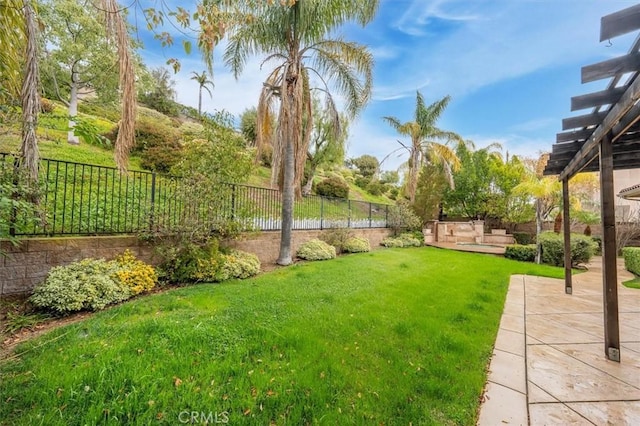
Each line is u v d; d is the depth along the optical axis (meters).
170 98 21.52
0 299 3.38
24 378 1.99
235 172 5.85
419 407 1.97
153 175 5.09
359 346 2.80
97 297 3.57
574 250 8.55
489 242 15.87
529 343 3.18
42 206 3.59
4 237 3.09
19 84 2.96
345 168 28.48
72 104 11.57
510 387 2.32
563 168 5.50
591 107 2.71
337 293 4.55
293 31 6.81
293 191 7.18
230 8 3.25
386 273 6.33
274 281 5.23
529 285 6.12
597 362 2.77
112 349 2.41
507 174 16.19
